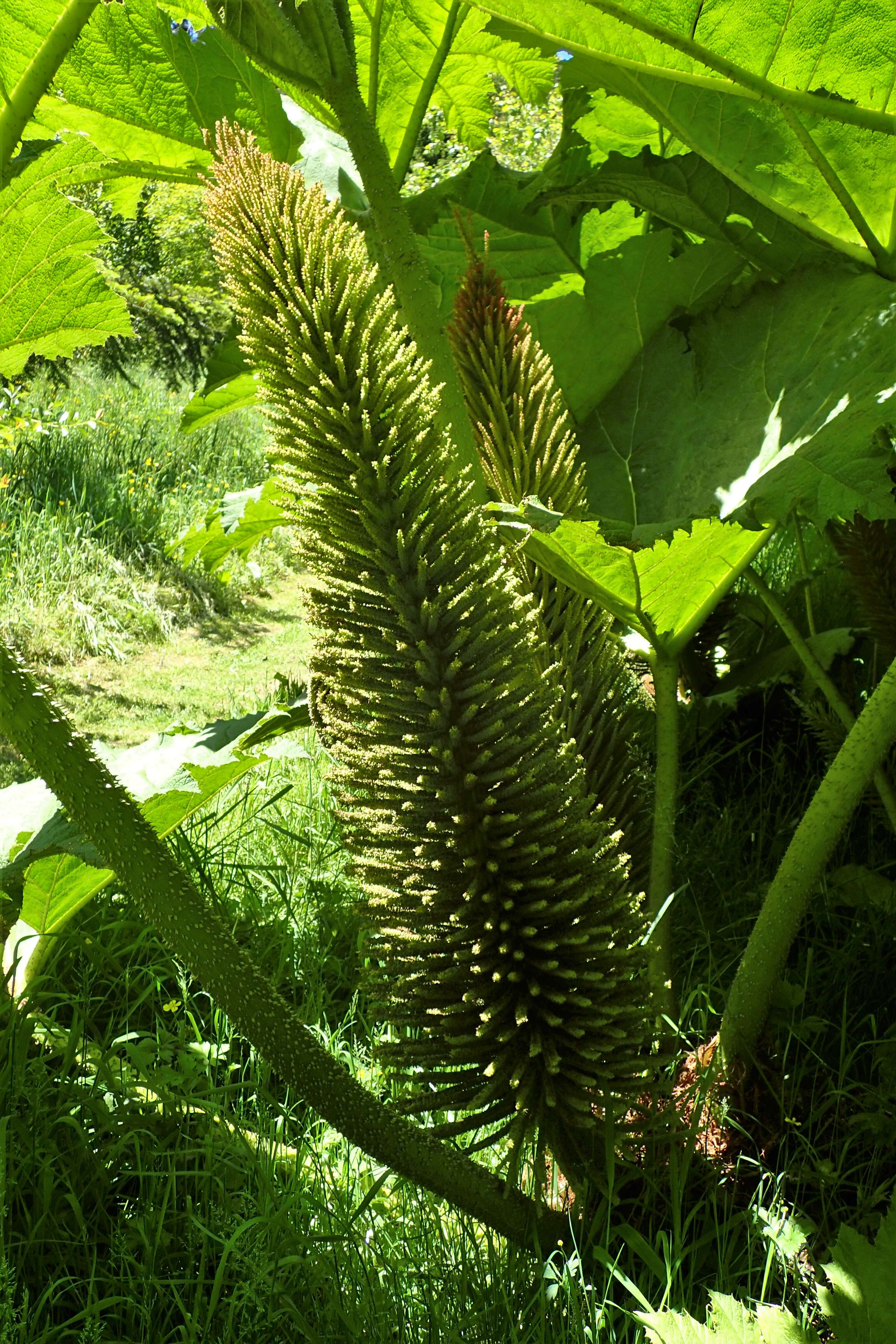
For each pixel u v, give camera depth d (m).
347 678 1.67
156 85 2.49
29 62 1.58
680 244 3.11
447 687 1.63
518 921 1.69
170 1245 1.95
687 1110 2.05
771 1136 2.01
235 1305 1.72
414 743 1.63
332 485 1.58
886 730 1.90
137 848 1.48
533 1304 1.77
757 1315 1.53
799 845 1.96
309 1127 2.17
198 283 10.60
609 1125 1.74
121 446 9.45
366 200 2.07
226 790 3.61
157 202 10.07
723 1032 2.05
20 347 1.87
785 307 2.48
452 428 1.98
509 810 1.67
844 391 2.20
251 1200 1.93
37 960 2.54
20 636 6.43
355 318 1.54
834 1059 2.39
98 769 1.46
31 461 8.23
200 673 6.44
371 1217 2.00
